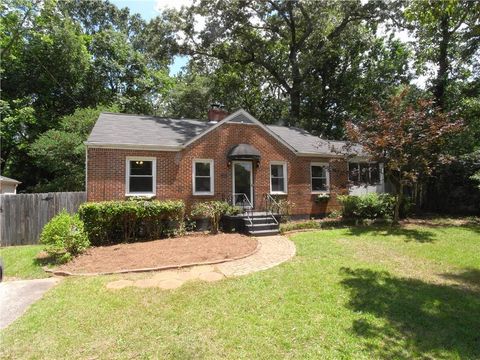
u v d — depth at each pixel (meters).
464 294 5.79
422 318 4.80
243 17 21.31
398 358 3.75
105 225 10.27
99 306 5.22
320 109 28.86
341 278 6.58
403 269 7.30
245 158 13.55
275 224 12.19
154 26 20.61
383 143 12.02
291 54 25.67
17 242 11.41
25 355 3.84
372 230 12.33
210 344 4.04
